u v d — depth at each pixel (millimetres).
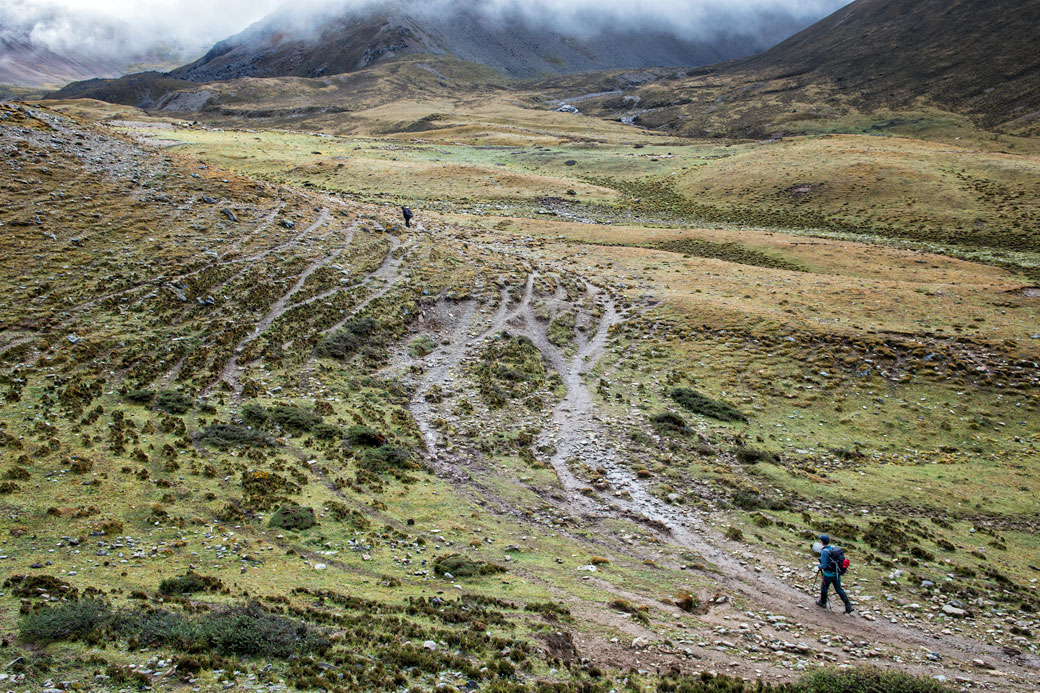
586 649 14711
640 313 52531
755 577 20609
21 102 63938
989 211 91250
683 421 34875
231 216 55000
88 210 48594
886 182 106000
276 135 168500
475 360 41438
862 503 27797
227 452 25141
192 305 39906
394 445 28312
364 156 136125
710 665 14625
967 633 17797
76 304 36719
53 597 14219
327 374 35375
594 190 116250
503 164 139000
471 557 19812
